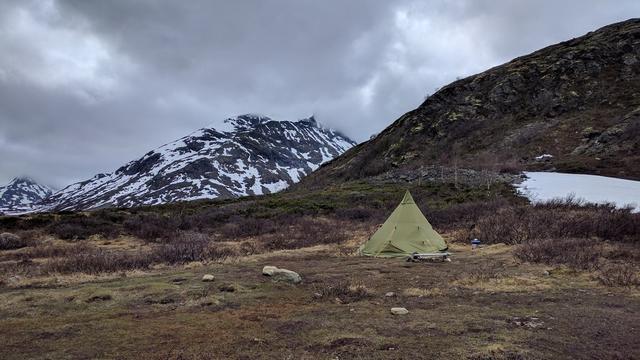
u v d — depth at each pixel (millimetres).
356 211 32500
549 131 59875
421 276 12727
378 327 7543
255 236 24859
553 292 10156
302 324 7852
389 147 78688
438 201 34688
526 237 18484
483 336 6922
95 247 21281
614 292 9969
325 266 15039
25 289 11516
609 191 32125
